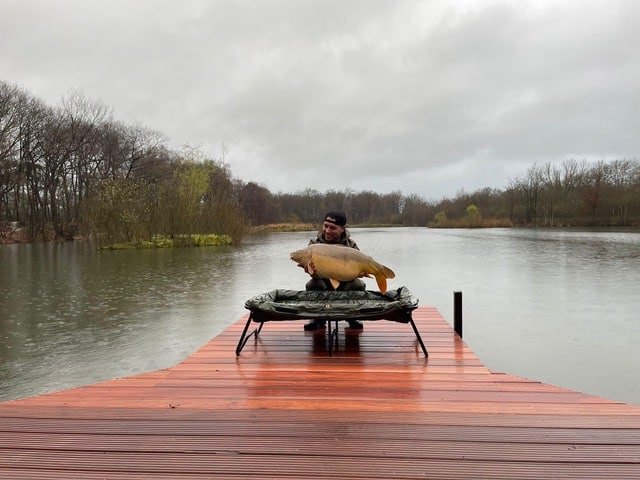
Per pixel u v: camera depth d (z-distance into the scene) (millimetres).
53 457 2318
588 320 8258
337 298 4586
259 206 69188
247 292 11305
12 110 36312
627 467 2170
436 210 87500
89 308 9398
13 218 39938
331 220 4660
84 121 41062
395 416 2760
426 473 2125
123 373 5625
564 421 2670
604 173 62000
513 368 5852
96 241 26406
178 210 28031
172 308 9383
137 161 46062
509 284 12422
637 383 5340
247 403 2988
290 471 2156
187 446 2414
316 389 3238
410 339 4602
